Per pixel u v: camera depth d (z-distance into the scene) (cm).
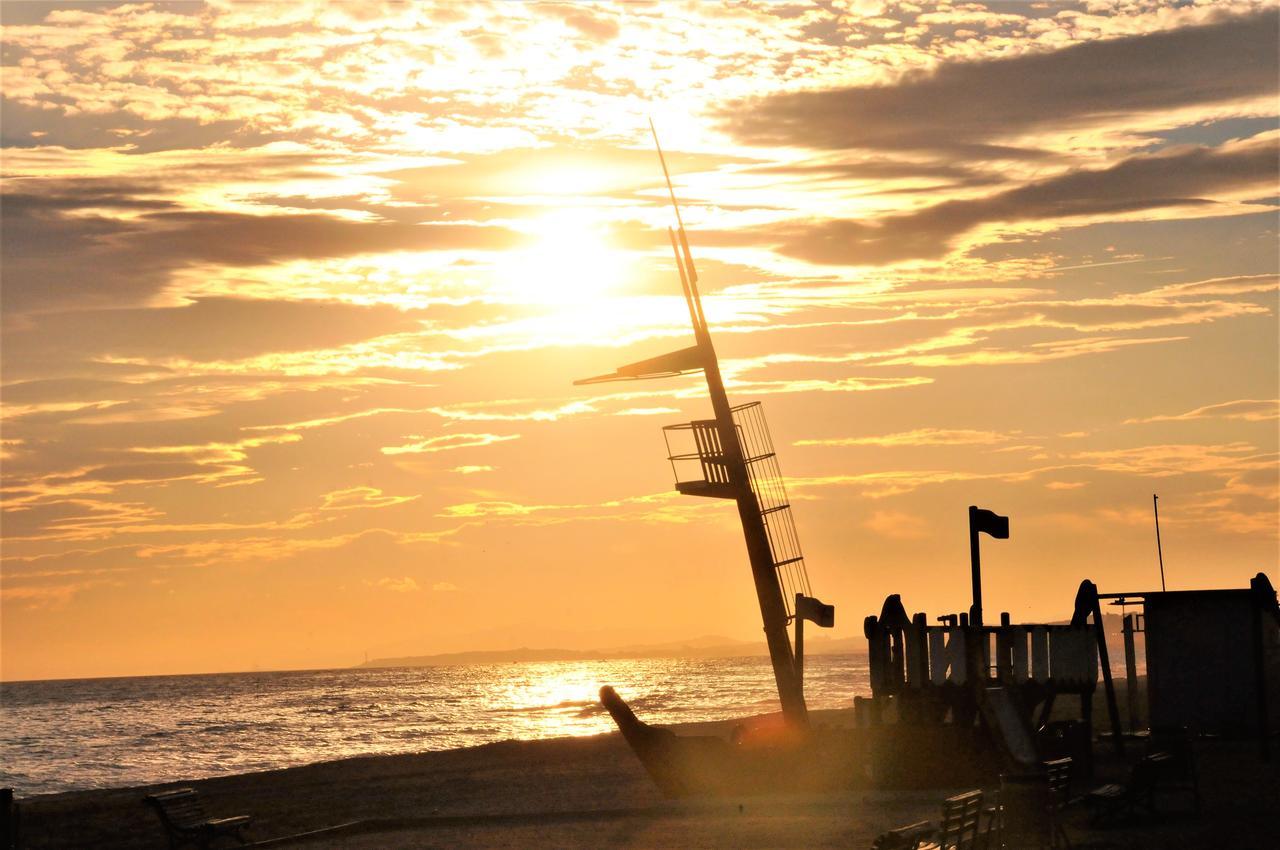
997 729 2811
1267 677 3544
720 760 3192
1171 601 3612
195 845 3002
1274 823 2225
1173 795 2398
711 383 3609
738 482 3534
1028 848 1970
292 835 2941
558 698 17412
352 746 8812
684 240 3719
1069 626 3284
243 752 8581
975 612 3075
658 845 2322
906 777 3022
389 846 2506
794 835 2348
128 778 6794
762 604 3481
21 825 3650
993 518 3095
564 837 2516
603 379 3791
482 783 4162
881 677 3106
